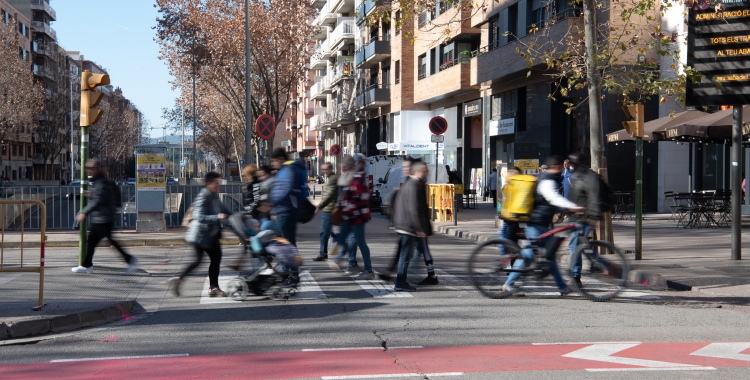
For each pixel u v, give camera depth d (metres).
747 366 6.24
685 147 27.33
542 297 10.11
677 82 14.53
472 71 36.03
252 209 12.65
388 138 51.00
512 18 32.66
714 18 13.16
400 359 6.51
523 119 34.09
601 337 7.50
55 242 17.70
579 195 9.97
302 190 11.07
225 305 9.63
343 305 9.53
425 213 10.52
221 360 6.56
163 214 19.98
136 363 6.50
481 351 6.84
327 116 69.00
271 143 42.78
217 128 70.56
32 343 7.55
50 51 97.88
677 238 17.84
